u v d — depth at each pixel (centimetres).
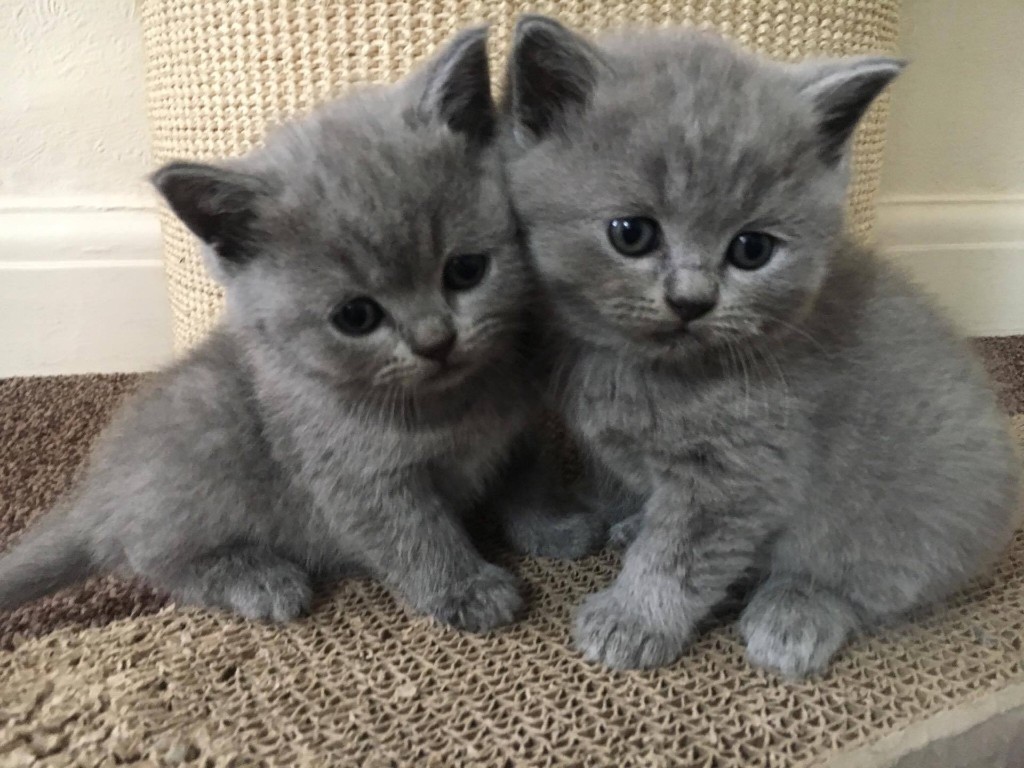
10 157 41
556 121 19
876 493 21
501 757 18
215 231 20
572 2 28
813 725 19
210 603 23
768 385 20
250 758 18
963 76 43
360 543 22
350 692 20
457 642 21
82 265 42
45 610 25
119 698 20
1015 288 46
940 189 45
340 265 19
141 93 41
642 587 20
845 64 19
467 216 19
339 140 19
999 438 22
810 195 19
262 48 30
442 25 28
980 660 20
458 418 21
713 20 29
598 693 19
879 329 21
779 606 21
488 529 26
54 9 39
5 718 19
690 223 18
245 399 23
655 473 21
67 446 34
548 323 21
